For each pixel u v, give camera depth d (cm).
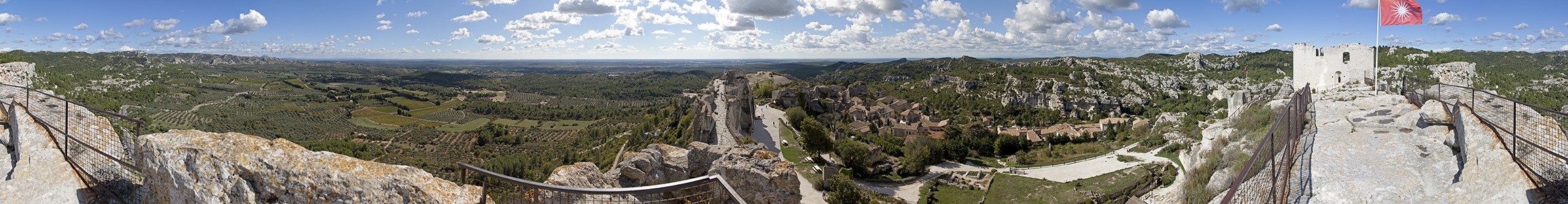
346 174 1211
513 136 10812
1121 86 16625
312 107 16675
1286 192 1661
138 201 1435
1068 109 15312
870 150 5444
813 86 13425
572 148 7331
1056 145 8706
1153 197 3275
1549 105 5438
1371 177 1764
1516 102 1731
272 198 1196
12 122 1858
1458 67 7106
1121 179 4344
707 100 6925
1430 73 6775
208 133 1336
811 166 5200
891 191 4909
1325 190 1681
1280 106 3459
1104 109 14950
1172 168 4025
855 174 5259
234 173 1213
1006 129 11800
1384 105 2989
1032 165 6303
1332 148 2080
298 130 12256
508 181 1187
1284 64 15912
